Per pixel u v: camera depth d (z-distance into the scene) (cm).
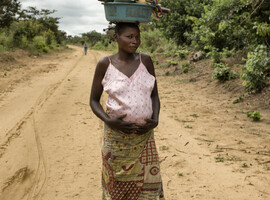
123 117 225
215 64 1161
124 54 235
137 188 240
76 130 656
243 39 1192
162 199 248
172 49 2066
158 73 1489
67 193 406
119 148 236
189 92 1011
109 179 242
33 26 3069
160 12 246
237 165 459
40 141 595
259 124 644
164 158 495
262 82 833
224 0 1080
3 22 2484
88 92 1058
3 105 886
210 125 654
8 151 554
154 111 246
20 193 413
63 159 512
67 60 2508
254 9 945
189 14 1798
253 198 372
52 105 874
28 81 1302
